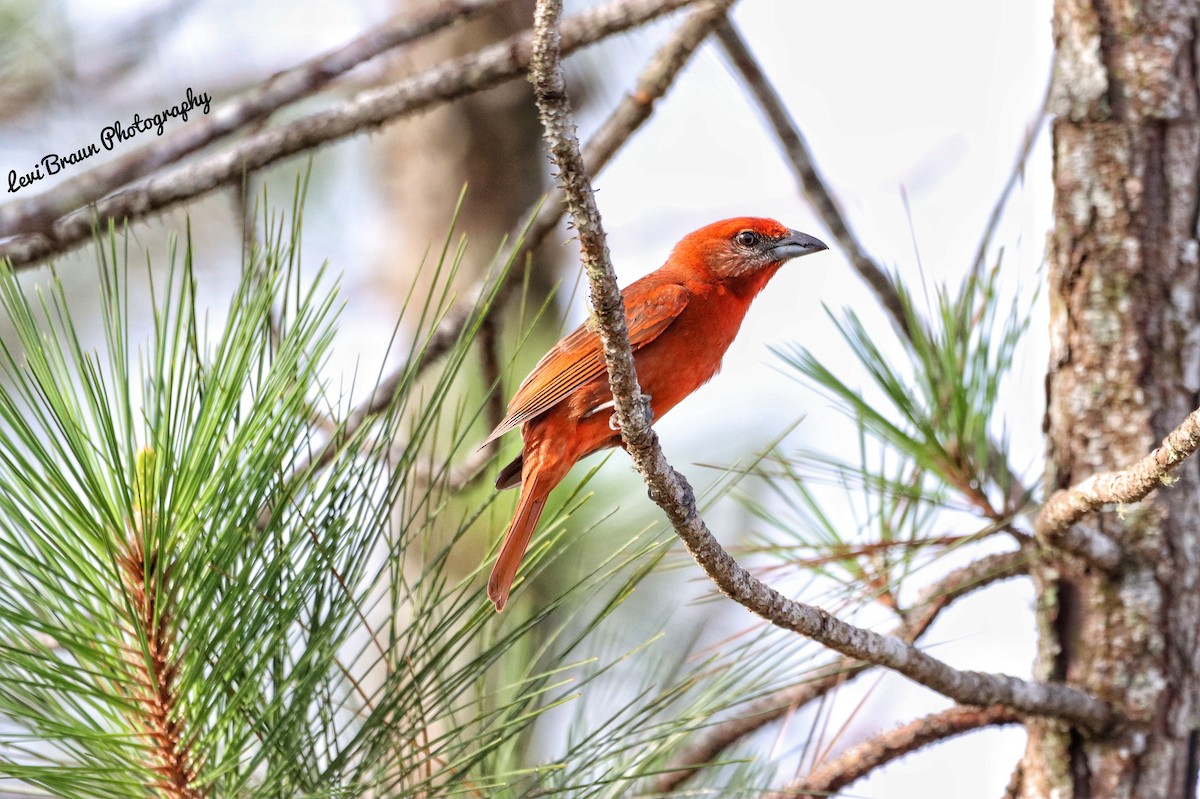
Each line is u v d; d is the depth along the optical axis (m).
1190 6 8.37
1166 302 8.20
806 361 8.16
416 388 12.49
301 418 5.56
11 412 5.00
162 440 5.28
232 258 15.91
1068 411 8.37
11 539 5.19
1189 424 6.28
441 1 10.43
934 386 8.20
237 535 5.32
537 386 8.87
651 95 10.59
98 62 12.30
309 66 10.16
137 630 5.18
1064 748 8.02
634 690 8.63
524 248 10.12
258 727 5.62
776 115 11.80
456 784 5.82
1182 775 7.85
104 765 5.45
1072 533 7.71
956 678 7.39
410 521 5.92
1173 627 7.96
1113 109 8.36
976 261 8.44
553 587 9.65
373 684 9.18
